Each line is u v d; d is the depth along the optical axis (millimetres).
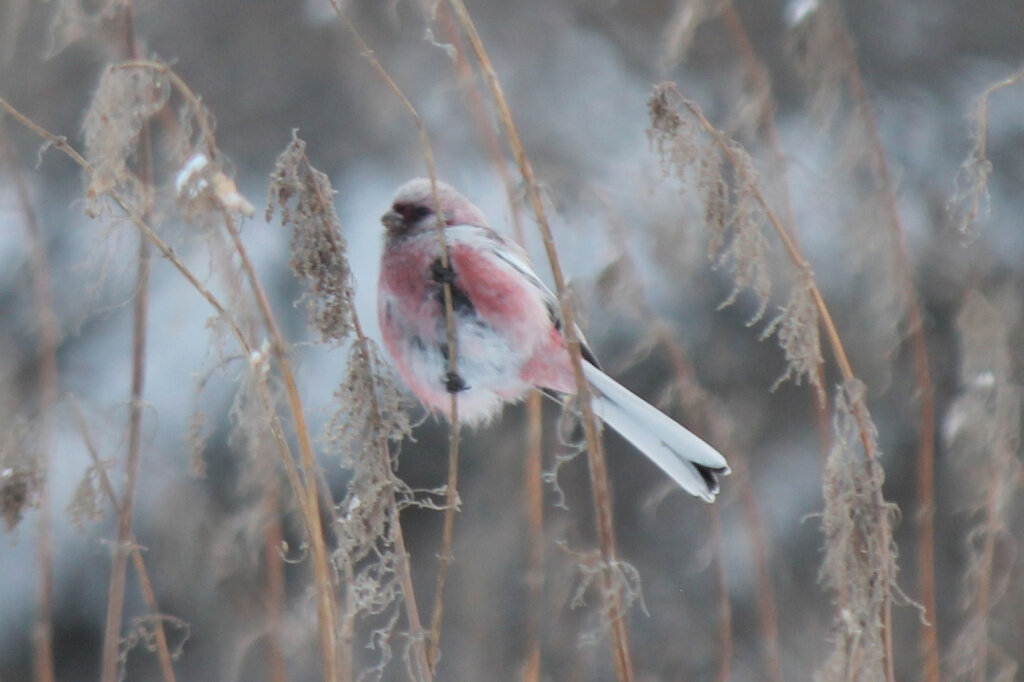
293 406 6102
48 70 14188
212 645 9562
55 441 7781
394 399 6246
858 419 6496
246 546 8273
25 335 11477
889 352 8539
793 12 8344
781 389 14359
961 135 17109
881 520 6441
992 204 16438
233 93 15938
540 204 6336
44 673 7301
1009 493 7984
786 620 12789
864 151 8398
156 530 9789
